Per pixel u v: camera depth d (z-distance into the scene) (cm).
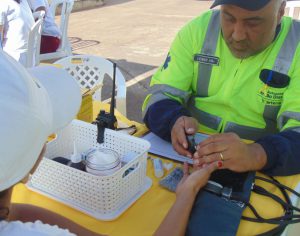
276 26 146
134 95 418
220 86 160
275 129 158
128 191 112
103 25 798
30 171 77
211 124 165
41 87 80
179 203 101
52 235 74
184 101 167
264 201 113
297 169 127
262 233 101
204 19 163
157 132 147
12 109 68
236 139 121
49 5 450
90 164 108
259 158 121
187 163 127
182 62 165
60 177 110
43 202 112
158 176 124
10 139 67
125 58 558
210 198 108
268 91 151
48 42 391
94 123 139
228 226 100
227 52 155
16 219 100
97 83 224
